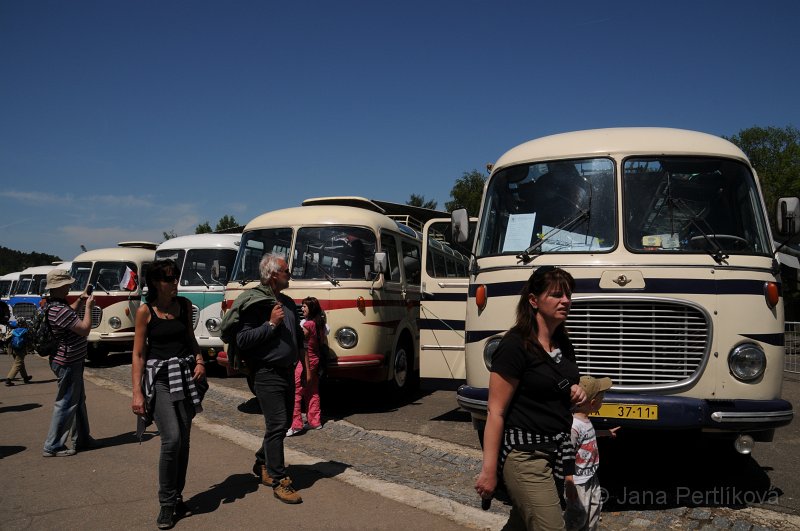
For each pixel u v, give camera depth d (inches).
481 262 246.1
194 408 204.7
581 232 231.8
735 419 199.5
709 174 237.1
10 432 322.7
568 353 136.5
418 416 364.5
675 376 208.4
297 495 210.1
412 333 449.1
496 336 234.1
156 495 220.1
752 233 229.0
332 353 367.6
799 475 244.7
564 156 247.9
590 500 142.9
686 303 210.1
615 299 213.5
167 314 204.8
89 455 273.6
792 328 563.2
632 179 237.1
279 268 216.8
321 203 446.6
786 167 1717.5
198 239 570.3
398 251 435.5
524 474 124.5
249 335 205.5
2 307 439.8
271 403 211.5
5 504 211.0
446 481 236.7
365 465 257.9
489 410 127.0
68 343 274.2
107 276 641.6
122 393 438.6
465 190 2218.3
